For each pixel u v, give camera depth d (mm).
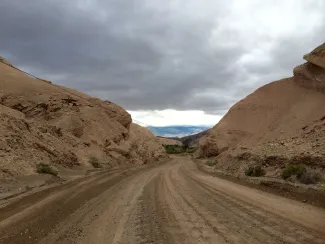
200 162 60719
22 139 25656
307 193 13961
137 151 63562
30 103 44250
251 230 8500
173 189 18375
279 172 20891
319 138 22219
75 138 43500
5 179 16969
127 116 67625
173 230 8719
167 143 176000
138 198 14875
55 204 12461
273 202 12914
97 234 8398
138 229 8906
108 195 15945
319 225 8883
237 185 19875
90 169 33875
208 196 15148
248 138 49656
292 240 7477
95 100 62156
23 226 9031
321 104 34656
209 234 8211
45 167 22297
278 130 35938
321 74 39469
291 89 47969
